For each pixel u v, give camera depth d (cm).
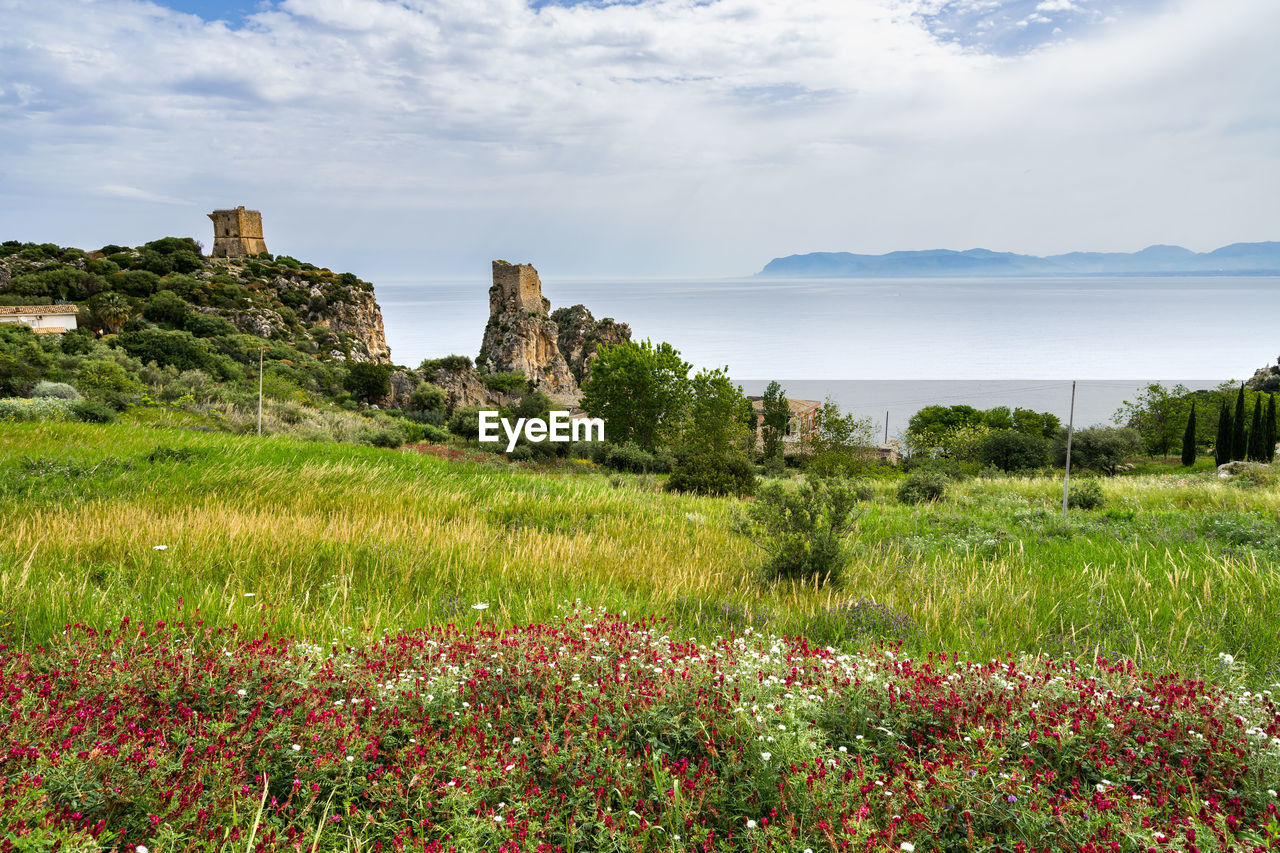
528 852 266
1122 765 314
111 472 1302
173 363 5616
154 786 279
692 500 1777
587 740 333
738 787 310
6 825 230
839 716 370
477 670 407
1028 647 580
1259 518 1339
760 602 736
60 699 348
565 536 1073
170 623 541
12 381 3350
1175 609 661
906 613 671
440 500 1377
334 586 709
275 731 319
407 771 303
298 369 7250
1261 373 8906
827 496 895
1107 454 5269
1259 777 311
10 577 625
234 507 1112
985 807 281
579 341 16950
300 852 251
